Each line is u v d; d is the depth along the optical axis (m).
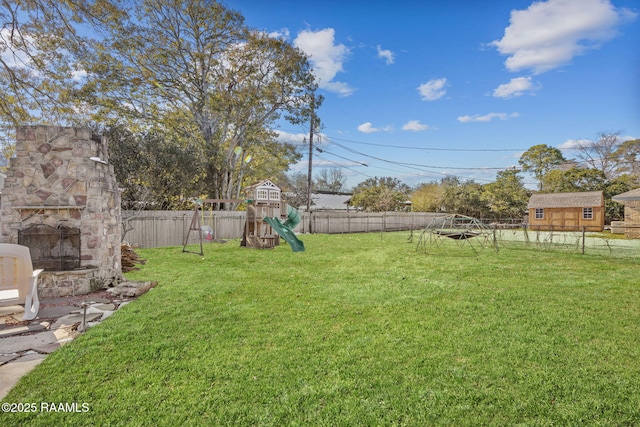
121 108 15.88
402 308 4.87
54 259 5.61
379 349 3.37
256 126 19.41
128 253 8.29
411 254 11.13
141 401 2.41
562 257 10.38
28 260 4.40
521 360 3.12
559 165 34.31
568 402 2.43
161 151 14.35
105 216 6.15
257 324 4.12
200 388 2.60
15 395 2.48
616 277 7.18
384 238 17.61
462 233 12.48
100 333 3.73
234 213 17.30
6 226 5.57
